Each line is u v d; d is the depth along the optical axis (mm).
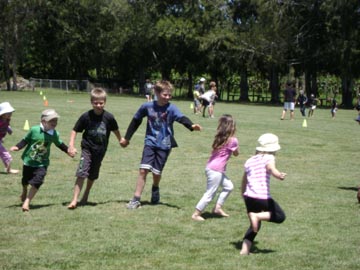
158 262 5926
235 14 59062
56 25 69188
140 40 60375
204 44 53656
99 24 67625
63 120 22812
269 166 6488
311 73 55844
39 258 5961
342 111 42125
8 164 11188
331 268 5848
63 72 76875
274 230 7379
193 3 57625
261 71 59156
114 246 6473
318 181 11266
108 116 8586
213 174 7906
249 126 23328
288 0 51281
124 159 13461
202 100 27562
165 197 9352
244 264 5922
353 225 7711
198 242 6742
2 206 8375
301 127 23766
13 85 62469
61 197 9094
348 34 48719
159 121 8562
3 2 60344
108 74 79000
